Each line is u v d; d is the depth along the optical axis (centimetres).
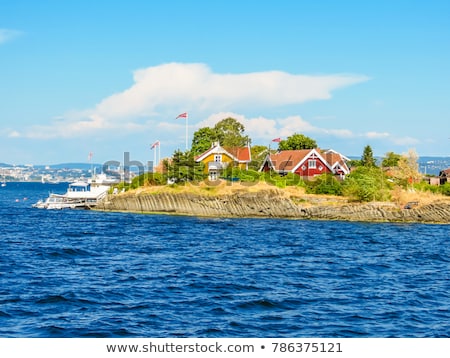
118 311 3278
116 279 4175
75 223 9056
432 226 8994
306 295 3731
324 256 5497
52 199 13412
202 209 10556
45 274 4341
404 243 6731
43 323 3030
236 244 6369
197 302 3506
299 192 10438
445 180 12481
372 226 8856
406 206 9675
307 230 8125
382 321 3134
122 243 6359
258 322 3098
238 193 10388
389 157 13725
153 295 3675
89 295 3631
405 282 4234
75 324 3017
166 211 10938
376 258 5438
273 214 10119
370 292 3847
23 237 6962
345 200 9988
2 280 4069
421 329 2997
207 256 5397
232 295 3697
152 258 5231
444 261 5350
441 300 3647
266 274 4453
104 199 12025
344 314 3269
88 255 5378
